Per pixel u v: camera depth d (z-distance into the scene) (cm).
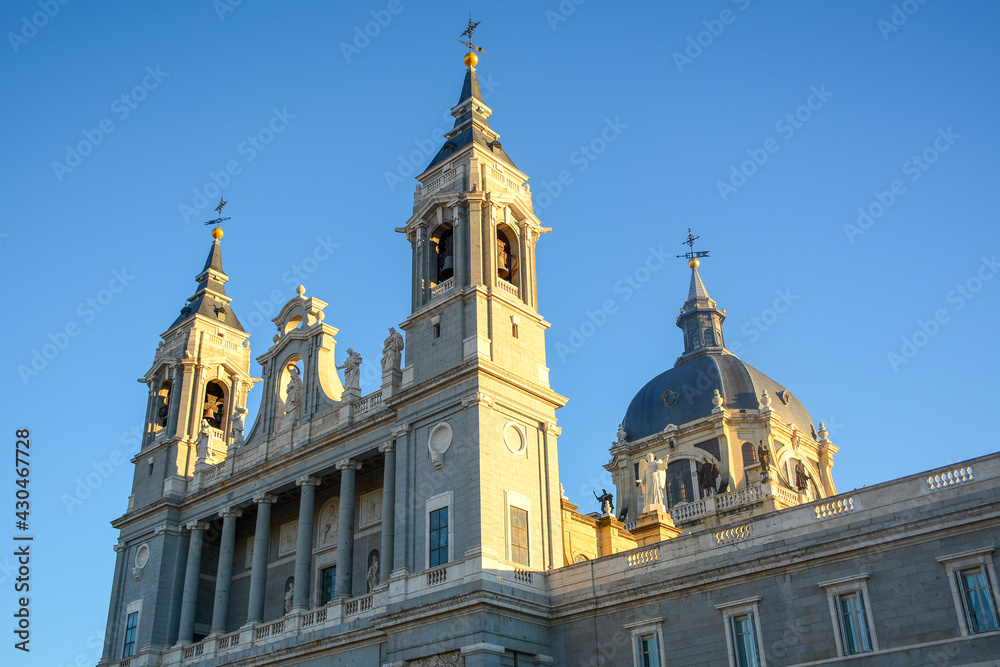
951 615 3475
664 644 4212
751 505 7731
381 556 5016
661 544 4406
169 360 7238
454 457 4825
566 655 4538
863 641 3669
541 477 5016
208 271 7712
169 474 6794
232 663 5484
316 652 5081
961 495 3594
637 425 9488
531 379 5188
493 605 4375
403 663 4550
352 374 5716
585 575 4606
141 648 6184
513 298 5297
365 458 5488
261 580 5731
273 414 6244
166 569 6425
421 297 5416
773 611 3928
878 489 3816
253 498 5994
